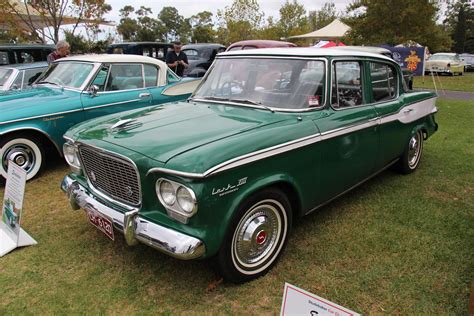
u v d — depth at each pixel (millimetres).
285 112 3271
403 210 4113
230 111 3395
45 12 13531
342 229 3723
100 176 3062
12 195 3561
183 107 3662
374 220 3895
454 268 3084
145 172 2584
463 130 7676
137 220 2676
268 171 2828
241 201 2664
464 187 4758
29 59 9680
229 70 3865
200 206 2449
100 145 2898
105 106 5793
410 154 5129
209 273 3084
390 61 4398
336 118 3449
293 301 1954
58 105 5344
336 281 2955
